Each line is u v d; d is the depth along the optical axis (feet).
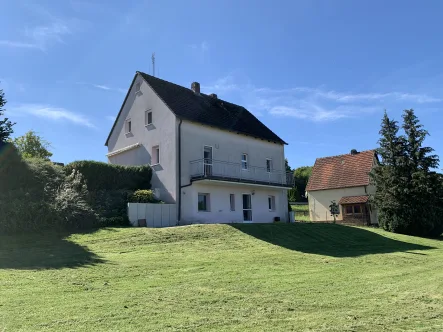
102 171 71.67
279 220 96.17
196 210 75.66
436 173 90.68
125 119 91.09
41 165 63.10
